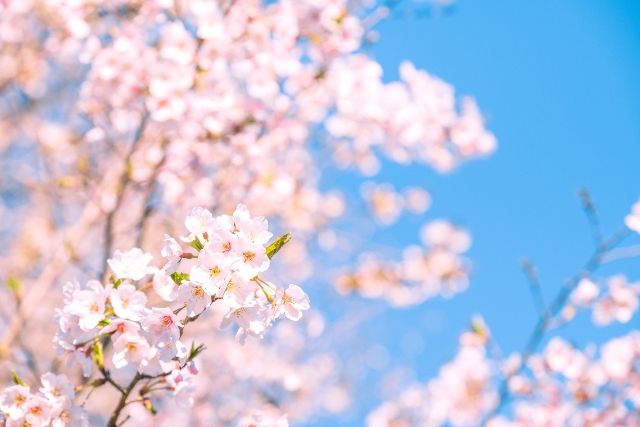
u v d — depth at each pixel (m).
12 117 8.10
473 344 6.61
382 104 6.94
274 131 6.68
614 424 6.14
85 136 6.64
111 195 6.41
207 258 2.88
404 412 8.31
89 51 5.88
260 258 2.94
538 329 5.86
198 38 5.70
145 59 5.63
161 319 2.96
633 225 5.24
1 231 8.90
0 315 5.92
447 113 7.25
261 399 8.53
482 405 7.52
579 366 6.43
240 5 5.88
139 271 3.06
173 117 5.62
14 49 7.64
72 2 5.85
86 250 7.12
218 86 6.02
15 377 3.25
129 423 7.27
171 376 3.26
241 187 6.74
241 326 2.99
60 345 3.13
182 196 6.42
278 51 6.05
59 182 6.38
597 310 6.38
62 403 3.12
